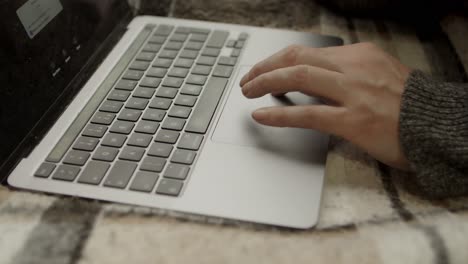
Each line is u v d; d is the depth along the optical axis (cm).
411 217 37
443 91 42
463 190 38
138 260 33
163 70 52
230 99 48
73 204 38
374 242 34
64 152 42
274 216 36
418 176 38
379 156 41
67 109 47
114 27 60
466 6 65
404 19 63
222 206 37
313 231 35
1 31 42
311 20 64
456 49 58
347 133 41
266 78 45
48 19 49
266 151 41
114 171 40
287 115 42
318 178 39
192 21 62
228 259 33
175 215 37
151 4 67
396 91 42
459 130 39
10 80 42
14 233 36
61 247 34
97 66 54
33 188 39
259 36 58
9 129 41
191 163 40
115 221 36
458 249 34
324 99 45
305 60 47
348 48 48
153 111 46
